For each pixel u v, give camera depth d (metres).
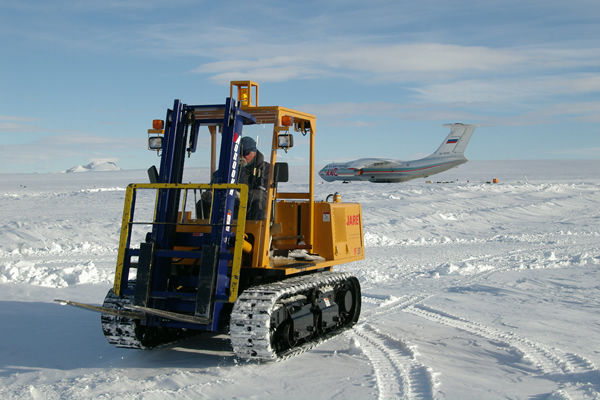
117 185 68.12
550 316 8.29
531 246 17.22
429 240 18.70
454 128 70.38
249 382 5.20
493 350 6.52
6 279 10.54
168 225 5.97
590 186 46.97
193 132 6.25
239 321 5.42
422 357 6.13
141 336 6.22
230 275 5.77
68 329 7.30
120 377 5.28
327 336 6.83
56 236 17.91
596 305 9.05
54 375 5.43
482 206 30.88
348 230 7.70
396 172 70.19
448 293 10.24
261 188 6.18
